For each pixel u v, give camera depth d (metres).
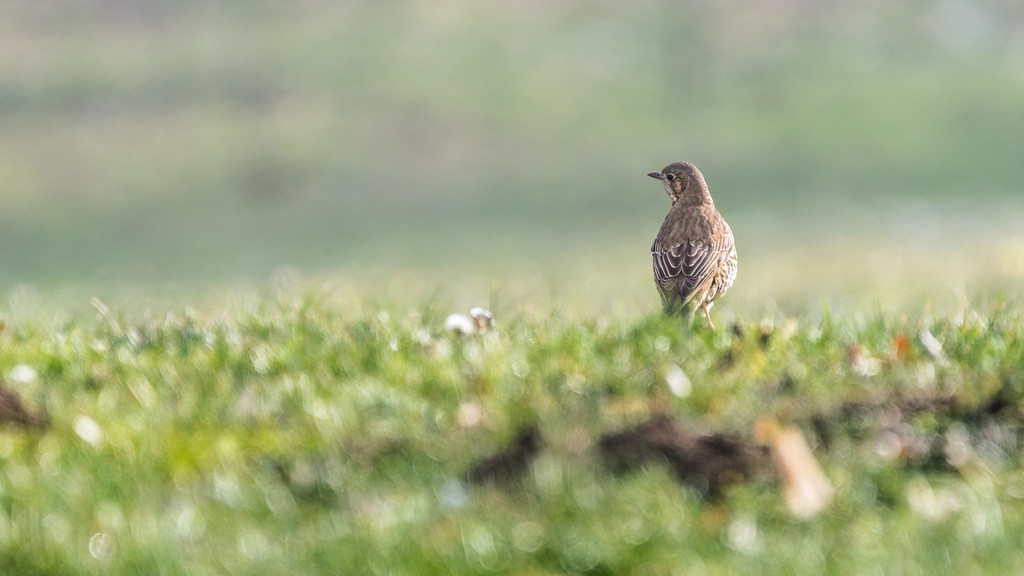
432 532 7.00
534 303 12.70
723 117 56.72
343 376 9.01
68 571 6.75
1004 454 7.82
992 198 45.56
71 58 62.75
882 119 55.69
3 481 7.45
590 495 7.16
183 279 35.84
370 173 51.03
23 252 43.59
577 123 56.09
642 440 7.60
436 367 8.94
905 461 7.70
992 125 54.75
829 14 68.31
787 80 60.75
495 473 7.53
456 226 44.41
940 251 31.64
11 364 9.59
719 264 12.69
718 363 9.20
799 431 7.82
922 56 63.34
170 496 7.41
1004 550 6.82
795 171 50.66
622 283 27.61
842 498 7.27
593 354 9.33
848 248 33.66
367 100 57.97
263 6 68.88
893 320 11.16
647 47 64.81
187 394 8.55
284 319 10.76
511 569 6.78
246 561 6.77
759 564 6.68
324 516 7.19
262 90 59.28
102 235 45.47
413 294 20.62
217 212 47.69
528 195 48.12
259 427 8.09
